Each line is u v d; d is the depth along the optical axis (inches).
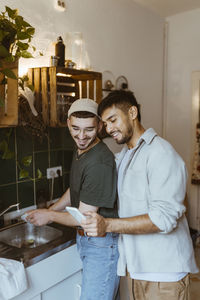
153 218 47.3
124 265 55.3
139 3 114.3
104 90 99.3
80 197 54.2
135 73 115.1
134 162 52.1
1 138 72.7
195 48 127.0
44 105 73.3
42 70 72.7
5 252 59.1
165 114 136.9
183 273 52.9
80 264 66.4
